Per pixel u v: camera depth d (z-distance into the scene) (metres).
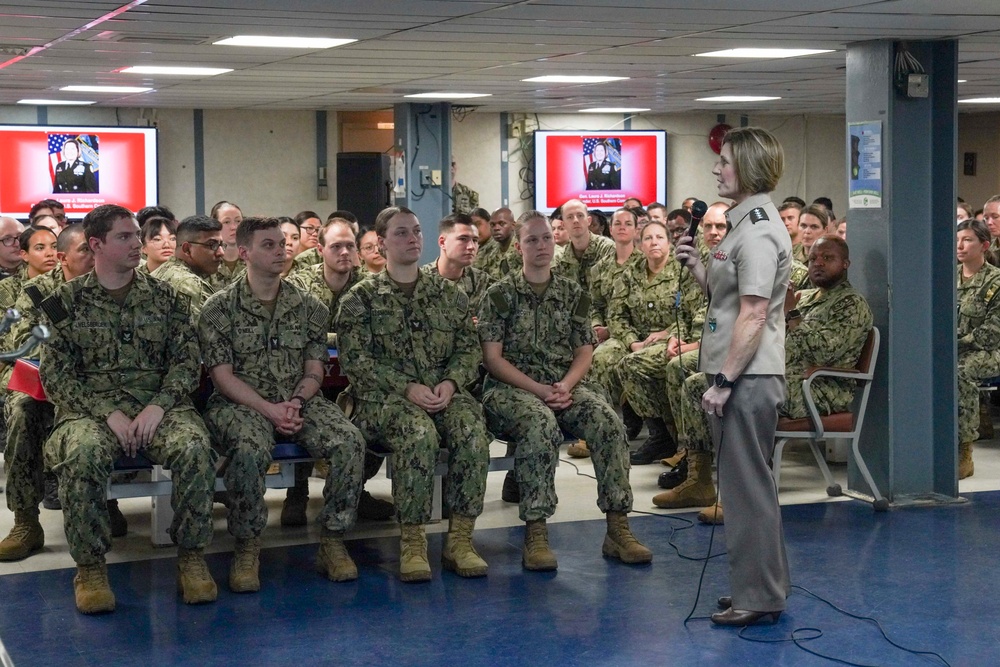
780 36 6.04
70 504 4.21
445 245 6.08
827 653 3.77
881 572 4.63
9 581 4.58
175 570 4.73
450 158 11.45
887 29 5.54
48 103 11.92
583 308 5.20
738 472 4.00
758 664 3.68
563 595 4.39
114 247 4.52
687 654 3.78
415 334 4.95
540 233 5.12
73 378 4.49
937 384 5.90
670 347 6.35
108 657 3.78
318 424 4.67
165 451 4.36
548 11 5.29
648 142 14.50
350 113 13.68
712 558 4.84
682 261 4.25
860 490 5.94
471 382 4.98
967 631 3.96
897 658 3.72
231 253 7.29
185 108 12.82
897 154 5.80
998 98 10.79
